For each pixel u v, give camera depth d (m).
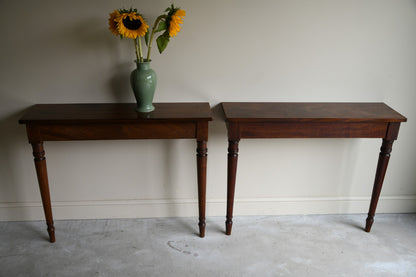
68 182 2.17
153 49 1.90
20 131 2.02
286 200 2.29
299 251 1.99
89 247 2.00
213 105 2.04
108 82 1.96
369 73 2.01
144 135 1.78
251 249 2.00
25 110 1.97
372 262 1.92
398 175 2.29
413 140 2.19
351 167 2.24
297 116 1.79
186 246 2.02
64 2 1.78
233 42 1.91
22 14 1.78
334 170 2.25
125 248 1.99
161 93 1.99
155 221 2.24
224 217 2.30
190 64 1.94
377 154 2.21
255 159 2.19
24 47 1.85
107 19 1.83
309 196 2.31
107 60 1.91
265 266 1.88
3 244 2.01
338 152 2.20
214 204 2.27
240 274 1.82
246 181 2.25
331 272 1.84
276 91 2.03
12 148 2.06
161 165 2.17
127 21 1.66
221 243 2.05
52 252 1.96
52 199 2.20
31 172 2.13
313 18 1.89
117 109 1.87
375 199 2.07
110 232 2.13
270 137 1.82
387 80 2.04
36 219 2.24
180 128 1.78
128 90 1.98
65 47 1.87
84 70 1.92
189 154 2.15
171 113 1.81
